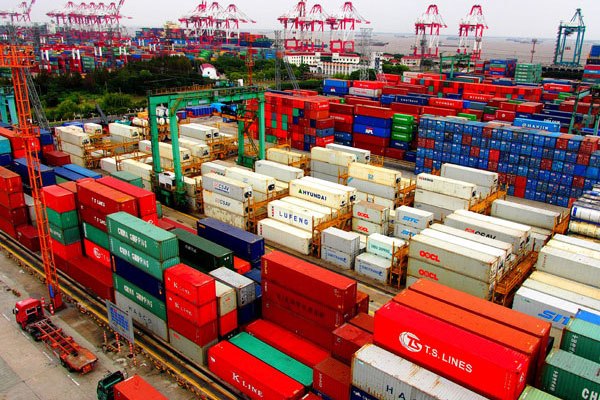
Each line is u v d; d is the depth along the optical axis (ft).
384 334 89.15
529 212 179.22
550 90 444.96
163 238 118.62
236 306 123.54
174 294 118.42
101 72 623.77
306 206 191.11
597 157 220.43
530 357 76.54
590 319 98.63
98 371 118.62
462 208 193.47
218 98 239.91
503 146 250.78
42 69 626.23
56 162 245.65
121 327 122.72
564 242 144.56
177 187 223.92
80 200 153.38
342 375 97.60
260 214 203.31
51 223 160.66
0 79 418.92
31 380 115.44
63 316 142.61
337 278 114.01
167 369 117.70
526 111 322.55
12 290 155.33
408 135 306.96
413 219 173.47
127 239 127.54
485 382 76.23
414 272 146.20
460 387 78.89
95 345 128.98
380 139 316.81
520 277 144.87
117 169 270.46
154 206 146.30
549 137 233.14
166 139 344.90
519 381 73.46
